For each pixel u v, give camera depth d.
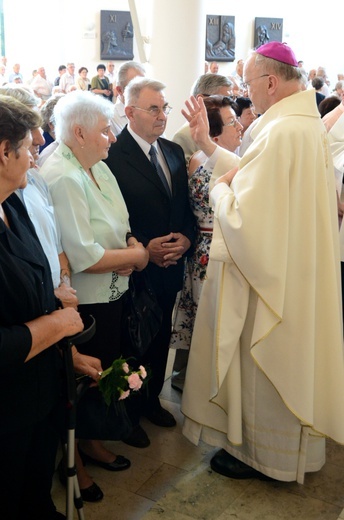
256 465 2.37
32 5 13.20
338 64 14.45
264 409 2.31
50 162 2.18
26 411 1.58
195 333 2.46
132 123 2.56
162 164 2.67
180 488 2.35
